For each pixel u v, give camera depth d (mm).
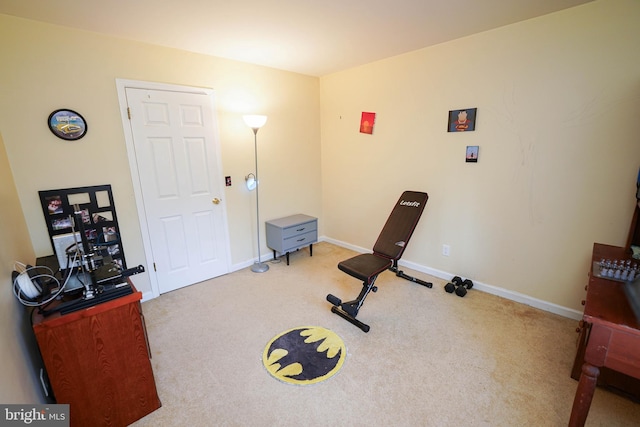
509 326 2225
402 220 2770
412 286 2914
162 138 2641
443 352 1966
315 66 3311
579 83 2033
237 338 2156
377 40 2525
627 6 1802
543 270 2402
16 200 1900
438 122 2805
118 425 1482
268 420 1502
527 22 2162
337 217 4109
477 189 2654
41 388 1418
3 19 1882
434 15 2053
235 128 3125
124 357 1453
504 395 1616
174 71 2637
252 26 2170
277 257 3764
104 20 2012
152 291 2762
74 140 2209
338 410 1549
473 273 2828
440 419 1484
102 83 2287
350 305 2271
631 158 1928
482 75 2453
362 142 3535
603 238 2105
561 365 1819
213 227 3115
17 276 1396
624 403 1549
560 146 2174
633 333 1012
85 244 1523
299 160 3824
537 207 2350
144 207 2619
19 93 1972
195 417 1529
